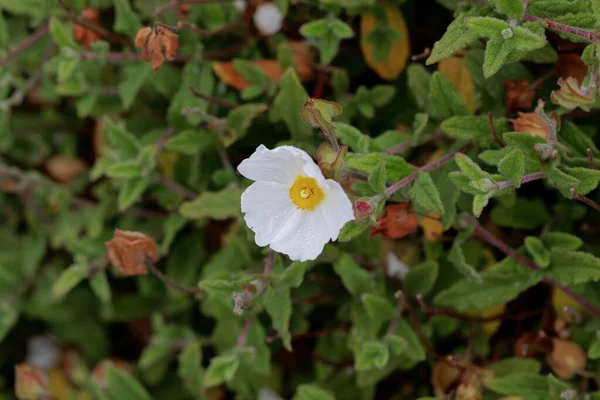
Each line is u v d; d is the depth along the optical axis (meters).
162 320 0.73
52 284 0.77
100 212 0.73
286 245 0.59
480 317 0.67
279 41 0.70
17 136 0.78
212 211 0.67
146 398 0.72
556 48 0.63
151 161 0.68
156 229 0.73
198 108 0.67
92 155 0.78
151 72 0.69
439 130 0.65
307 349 0.71
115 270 0.74
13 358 0.81
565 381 0.65
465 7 0.63
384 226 0.62
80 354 0.79
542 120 0.61
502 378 0.64
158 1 0.70
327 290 0.68
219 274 0.65
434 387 0.67
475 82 0.65
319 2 0.67
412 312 0.66
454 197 0.62
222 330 0.70
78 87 0.71
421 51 0.69
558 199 0.66
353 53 0.70
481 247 0.66
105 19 0.73
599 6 0.58
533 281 0.63
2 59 0.72
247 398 0.71
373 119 0.69
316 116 0.58
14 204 0.79
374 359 0.64
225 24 0.70
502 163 0.59
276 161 0.59
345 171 0.59
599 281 0.65
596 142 0.66
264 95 0.69
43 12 0.72
